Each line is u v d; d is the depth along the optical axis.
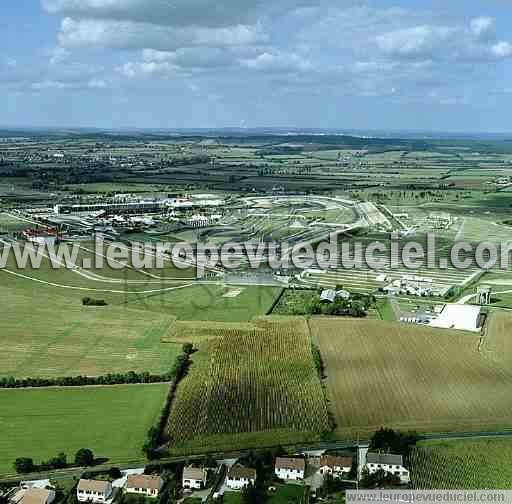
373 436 152.00
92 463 144.00
